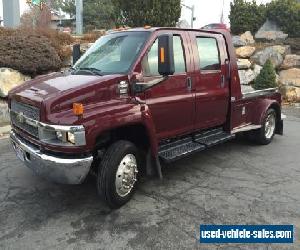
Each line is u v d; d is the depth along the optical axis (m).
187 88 5.56
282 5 16.61
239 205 4.83
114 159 4.47
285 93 13.64
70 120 4.09
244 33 16.33
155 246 3.90
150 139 4.88
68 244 3.93
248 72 13.83
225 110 6.48
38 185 5.39
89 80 4.50
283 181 5.70
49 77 5.02
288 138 8.32
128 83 4.70
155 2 13.16
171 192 5.22
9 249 3.83
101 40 5.65
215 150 7.27
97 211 4.64
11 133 5.14
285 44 15.52
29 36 10.84
